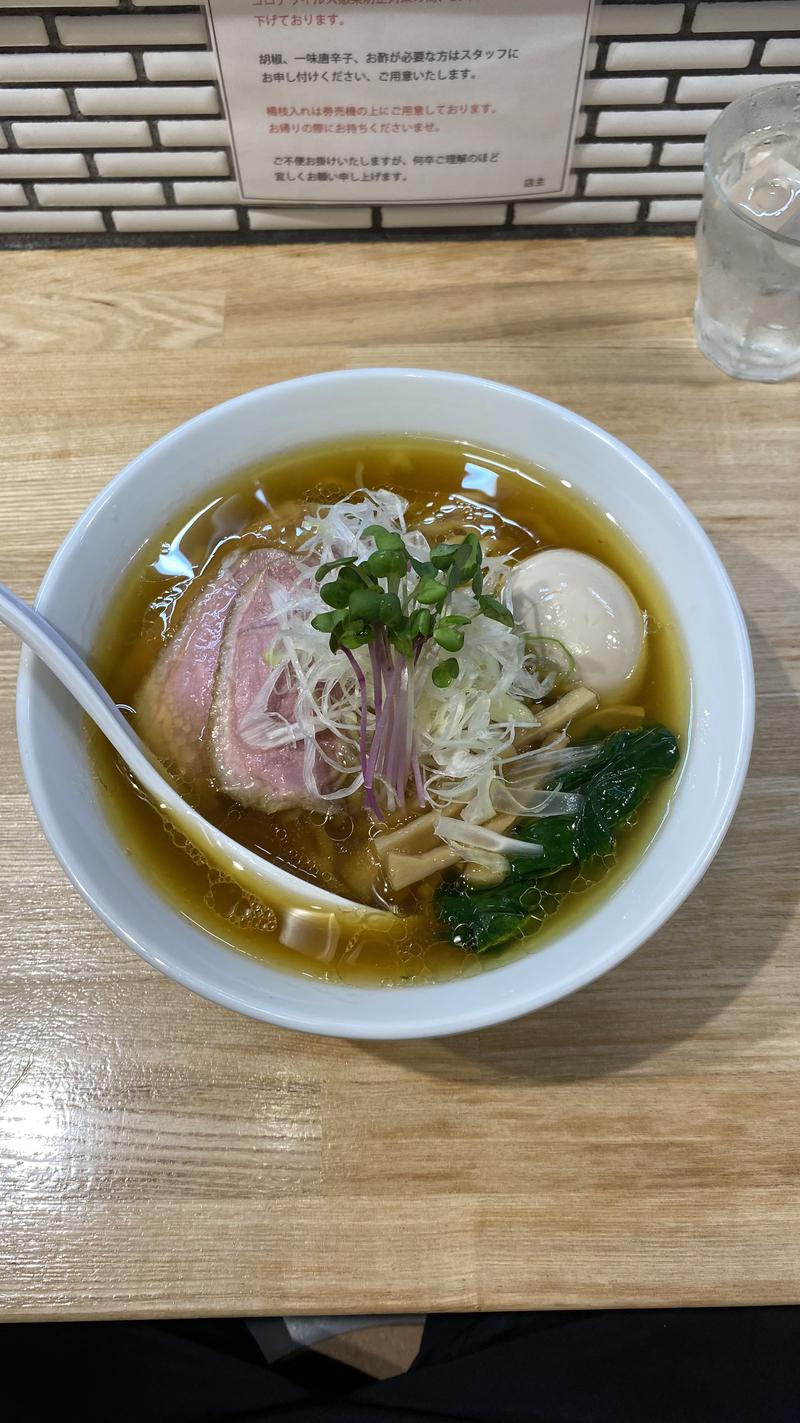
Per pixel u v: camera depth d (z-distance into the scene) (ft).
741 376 1.20
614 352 1.22
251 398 0.97
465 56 1.09
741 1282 0.78
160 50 1.11
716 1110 0.84
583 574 0.97
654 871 0.81
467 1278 0.78
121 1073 0.86
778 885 0.93
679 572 0.93
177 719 0.95
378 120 1.16
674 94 1.17
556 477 1.02
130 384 1.20
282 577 0.98
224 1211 0.80
